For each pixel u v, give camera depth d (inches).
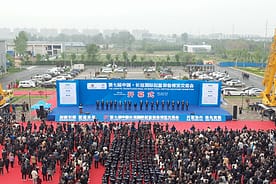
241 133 1061.8
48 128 1159.6
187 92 1614.2
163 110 1528.1
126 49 7406.5
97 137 1041.5
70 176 780.0
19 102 1756.9
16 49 4217.5
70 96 1589.6
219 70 3400.6
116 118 1419.8
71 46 6978.4
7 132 1079.0
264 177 767.7
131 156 904.3
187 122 1419.8
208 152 885.8
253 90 2016.5
